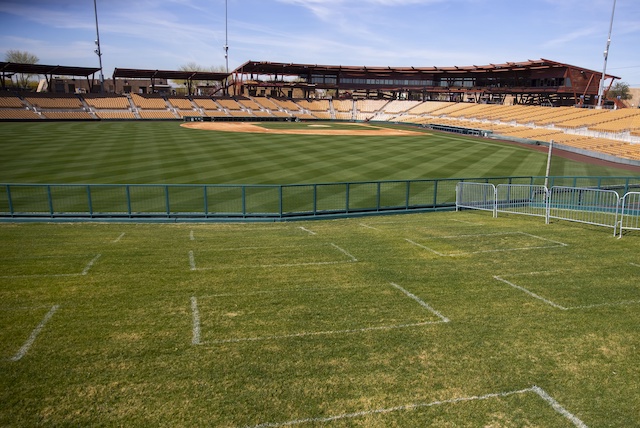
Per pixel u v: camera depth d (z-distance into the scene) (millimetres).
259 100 104688
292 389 6570
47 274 11000
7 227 17438
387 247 13484
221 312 8961
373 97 114812
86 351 7492
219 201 23469
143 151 42094
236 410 6121
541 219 18156
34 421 5891
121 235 15703
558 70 77500
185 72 95812
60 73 89250
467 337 8008
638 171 34875
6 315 8750
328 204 23125
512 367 7102
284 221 19031
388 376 6879
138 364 7145
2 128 65312
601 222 17031
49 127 67938
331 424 5875
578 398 6391
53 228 17234
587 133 52375
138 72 94000
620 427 5840
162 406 6188
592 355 7438
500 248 13250
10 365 7082
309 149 46312
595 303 9352
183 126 74500
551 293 9852
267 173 32031
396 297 9688
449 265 11727
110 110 88562
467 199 21875
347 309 9109
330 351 7562
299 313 8930
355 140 57094
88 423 5859
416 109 97750
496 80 92562
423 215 20062
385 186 27719
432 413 6086
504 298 9609
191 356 7379
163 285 10336
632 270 11258
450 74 101312
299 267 11617
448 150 47688
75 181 28484
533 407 6203
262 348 7641
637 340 7887
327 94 136250
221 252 13016
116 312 8914
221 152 42406
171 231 16547
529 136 58750
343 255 12672
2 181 28203
